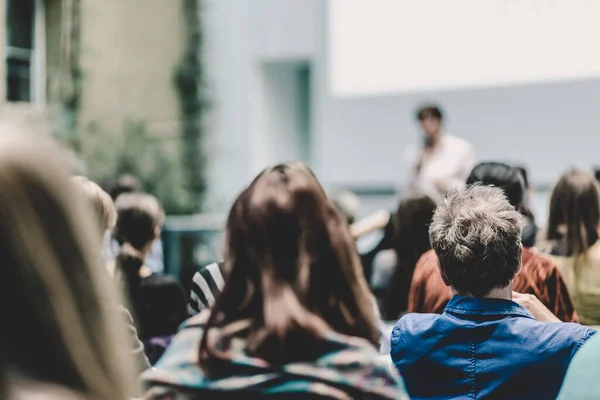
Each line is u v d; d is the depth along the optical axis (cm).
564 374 198
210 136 1171
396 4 996
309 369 139
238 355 142
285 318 141
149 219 334
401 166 1025
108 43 1105
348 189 1066
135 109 1127
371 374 139
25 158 91
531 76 921
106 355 94
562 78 902
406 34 993
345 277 150
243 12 1160
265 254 148
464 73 959
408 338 213
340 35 1037
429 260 286
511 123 949
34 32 1066
